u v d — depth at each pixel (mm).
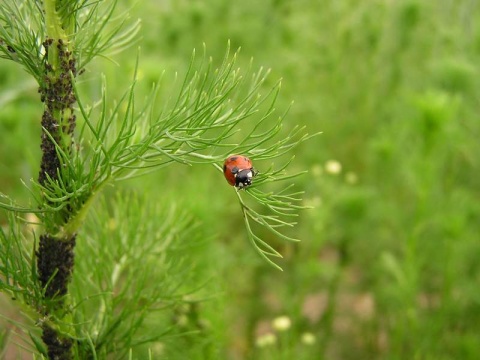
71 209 181
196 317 267
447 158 423
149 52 489
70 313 192
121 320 205
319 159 448
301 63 523
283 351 330
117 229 236
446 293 347
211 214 306
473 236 360
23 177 399
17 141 396
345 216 357
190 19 494
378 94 538
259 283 410
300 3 567
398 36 517
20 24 179
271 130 169
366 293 427
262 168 442
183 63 478
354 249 405
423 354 351
